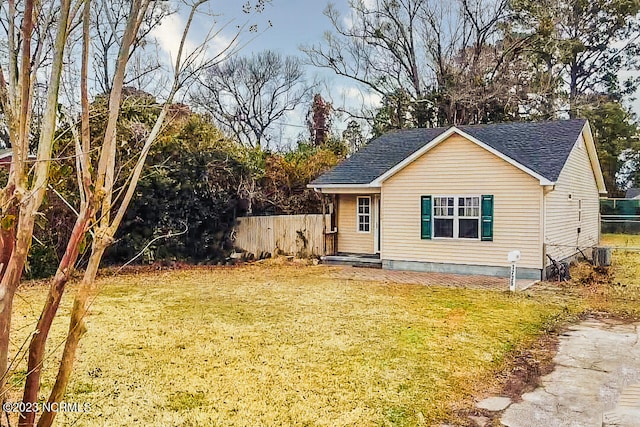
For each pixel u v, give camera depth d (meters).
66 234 11.58
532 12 25.17
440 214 13.33
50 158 1.74
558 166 12.18
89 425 4.20
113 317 8.04
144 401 4.72
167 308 8.77
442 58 27.34
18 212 1.75
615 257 16.58
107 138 1.86
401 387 5.15
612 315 8.52
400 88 28.19
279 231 16.73
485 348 6.51
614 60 31.36
